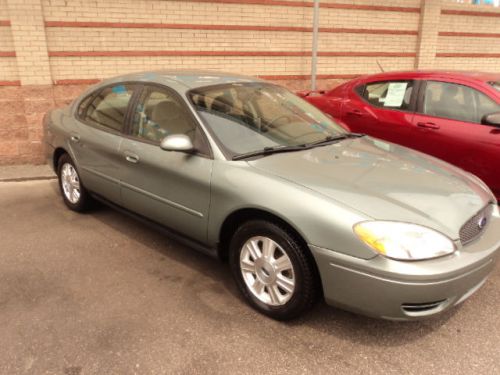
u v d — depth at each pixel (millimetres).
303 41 8172
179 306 3053
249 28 7676
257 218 2859
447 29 9477
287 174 2828
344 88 5953
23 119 6641
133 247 3951
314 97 6316
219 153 3072
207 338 2721
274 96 3918
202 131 3203
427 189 2799
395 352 2602
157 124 3568
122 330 2791
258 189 2777
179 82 3637
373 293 2426
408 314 2441
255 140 3266
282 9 7824
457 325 2844
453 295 2463
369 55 8844
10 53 6363
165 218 3465
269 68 8055
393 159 3271
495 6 9750
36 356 2557
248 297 3000
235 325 2844
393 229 2406
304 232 2561
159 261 3699
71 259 3734
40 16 6316
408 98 5191
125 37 6926
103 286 3311
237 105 3543
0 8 6188
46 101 6625
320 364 2504
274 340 2703
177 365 2494
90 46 6762
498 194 4527
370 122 5469
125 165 3717
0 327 2814
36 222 4516
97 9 6680
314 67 7949
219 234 3062
